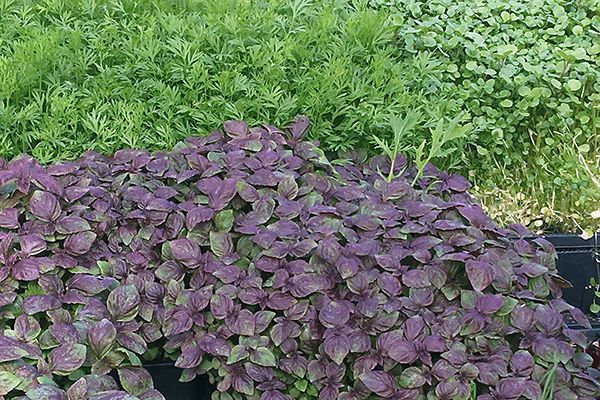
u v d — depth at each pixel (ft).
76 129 5.31
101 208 4.72
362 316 4.35
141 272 4.63
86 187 4.75
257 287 4.44
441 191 5.24
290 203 4.70
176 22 5.62
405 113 5.58
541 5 6.54
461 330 4.33
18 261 4.38
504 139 5.98
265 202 4.67
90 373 4.20
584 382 4.33
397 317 4.35
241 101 5.35
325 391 4.28
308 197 4.77
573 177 5.78
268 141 5.06
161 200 4.75
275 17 5.74
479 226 4.68
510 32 6.40
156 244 4.72
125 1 5.86
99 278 4.46
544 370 4.31
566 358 4.32
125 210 4.81
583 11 6.57
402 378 4.21
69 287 4.39
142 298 4.52
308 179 4.90
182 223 4.70
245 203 4.77
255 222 4.63
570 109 5.94
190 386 4.73
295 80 5.52
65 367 4.02
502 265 4.50
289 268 4.47
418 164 5.17
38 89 5.39
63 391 3.84
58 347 4.07
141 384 4.16
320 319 4.30
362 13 5.82
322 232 4.54
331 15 5.78
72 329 4.17
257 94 5.40
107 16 5.68
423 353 4.26
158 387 4.71
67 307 4.39
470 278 4.36
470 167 5.94
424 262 4.47
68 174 4.80
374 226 4.63
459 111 5.76
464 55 6.18
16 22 5.64
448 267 4.48
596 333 5.18
